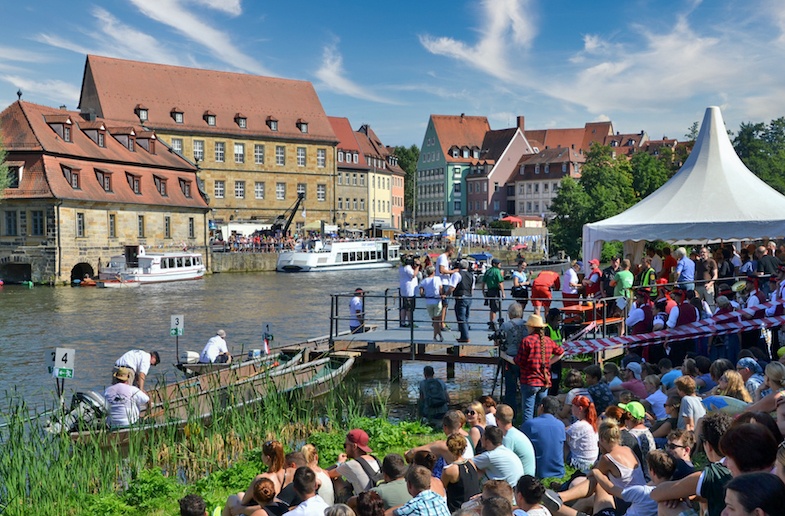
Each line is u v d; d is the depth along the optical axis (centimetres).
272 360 2255
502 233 12069
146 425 1506
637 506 797
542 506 746
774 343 1838
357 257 8719
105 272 6469
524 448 1001
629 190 9894
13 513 1144
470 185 15625
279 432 1558
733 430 538
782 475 507
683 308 1695
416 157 18200
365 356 2144
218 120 10281
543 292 1991
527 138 16600
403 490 839
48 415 1612
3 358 2872
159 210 7638
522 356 1426
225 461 1423
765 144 10506
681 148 11350
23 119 6656
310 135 10919
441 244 10750
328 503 934
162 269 6712
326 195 11088
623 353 2092
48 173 6469
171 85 10231
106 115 9538
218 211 10244
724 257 2247
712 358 1777
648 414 1230
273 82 11169
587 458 1006
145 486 1220
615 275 1994
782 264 1944
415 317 3108
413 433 1561
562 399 1323
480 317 3012
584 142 16238
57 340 3309
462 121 16125
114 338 3369
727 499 443
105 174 7038
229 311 4403
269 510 865
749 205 2308
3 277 6650
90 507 1177
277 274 7938
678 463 817
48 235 6438
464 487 922
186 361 2234
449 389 2180
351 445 1022
